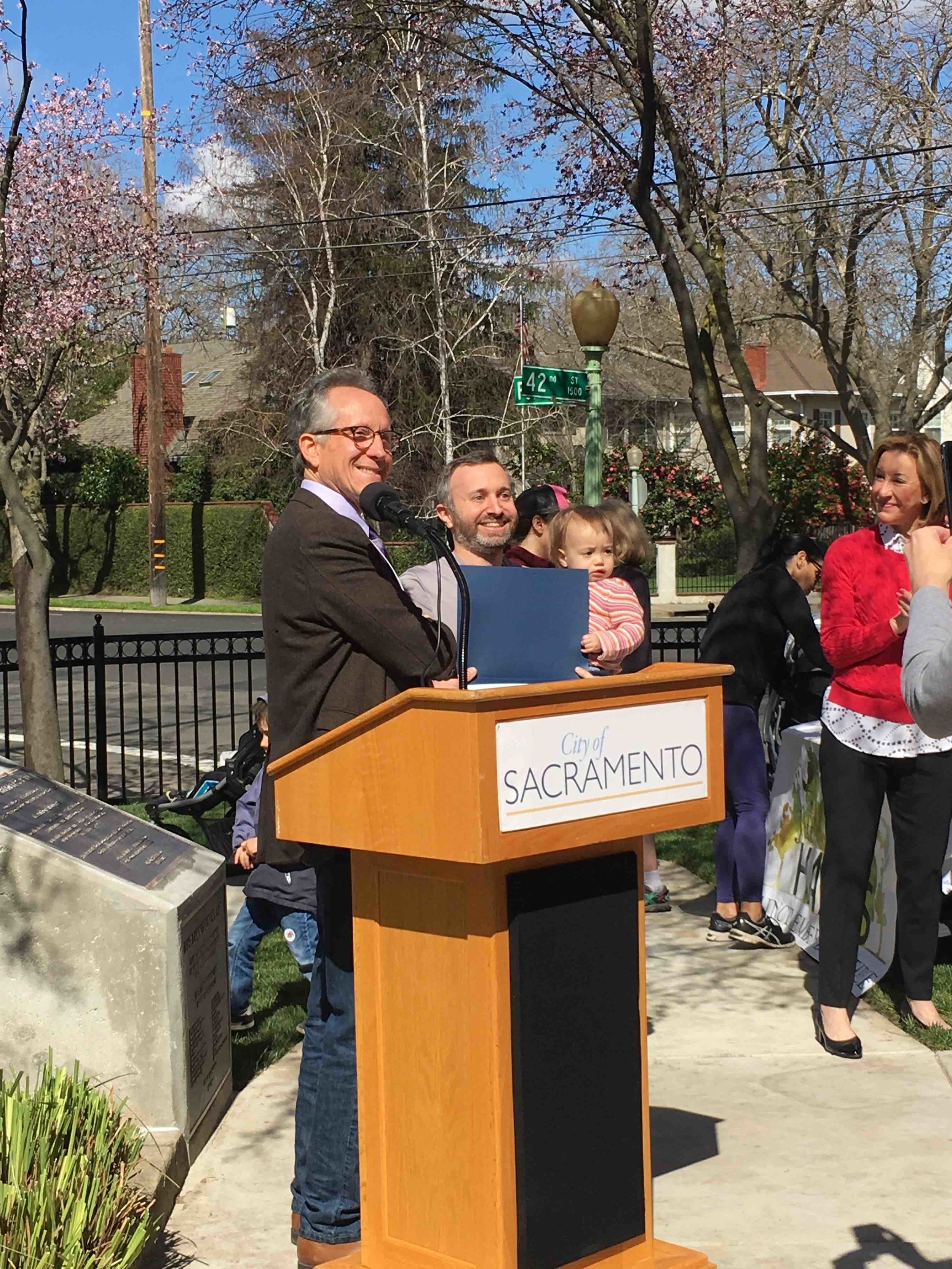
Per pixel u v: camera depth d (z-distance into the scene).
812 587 6.37
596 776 2.42
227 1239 3.49
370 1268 2.72
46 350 11.92
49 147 14.05
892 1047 4.85
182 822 8.70
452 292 30.89
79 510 41.34
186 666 20.11
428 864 2.54
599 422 8.52
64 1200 2.90
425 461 32.19
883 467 4.63
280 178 29.53
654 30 12.70
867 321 20.20
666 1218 3.61
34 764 8.96
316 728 3.04
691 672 2.57
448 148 29.08
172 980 3.78
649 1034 4.98
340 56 13.91
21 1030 3.76
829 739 4.81
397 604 3.02
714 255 11.59
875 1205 3.66
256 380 35.09
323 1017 3.33
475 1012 2.49
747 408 10.45
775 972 5.74
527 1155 2.49
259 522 37.34
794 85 14.47
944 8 16.42
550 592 2.74
